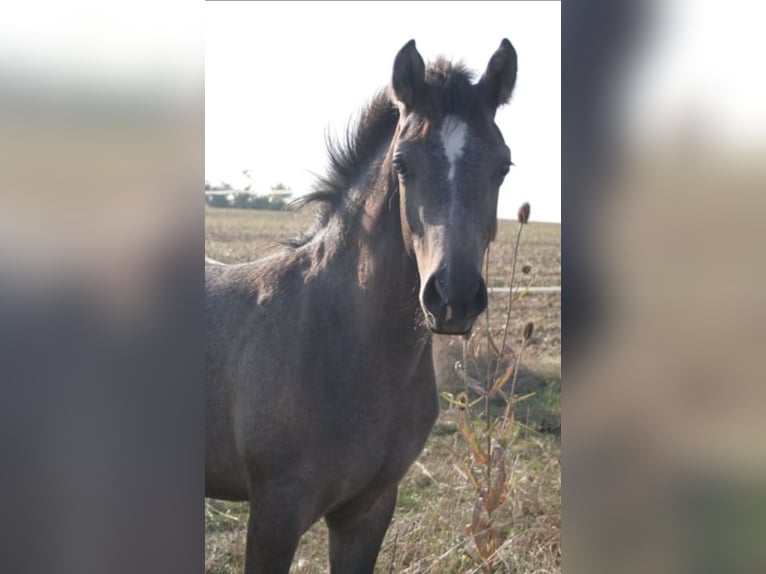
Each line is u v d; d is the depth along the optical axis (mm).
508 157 2275
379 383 2457
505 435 2930
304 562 3266
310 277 2617
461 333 2092
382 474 2564
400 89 2309
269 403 2520
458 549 3182
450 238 2094
